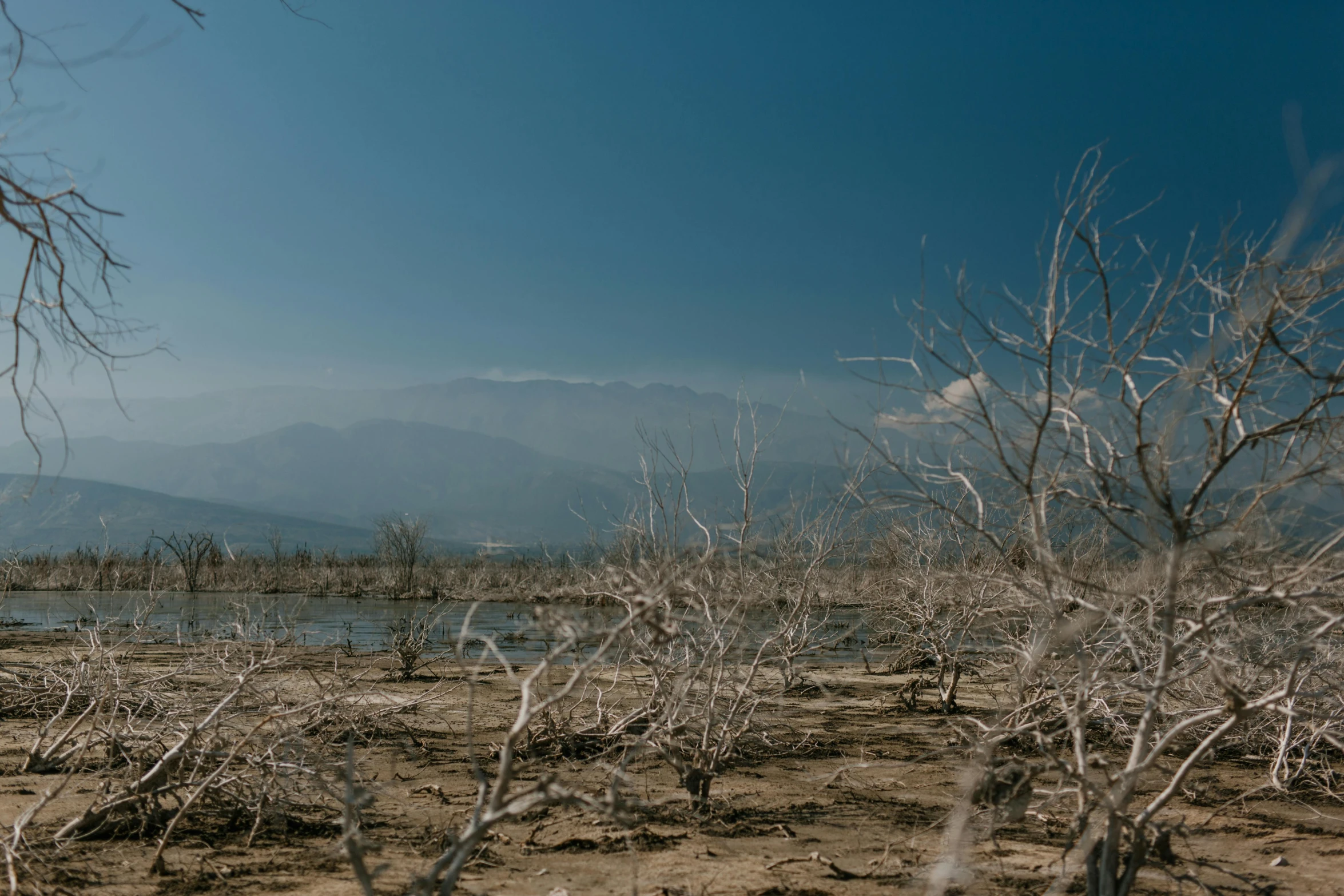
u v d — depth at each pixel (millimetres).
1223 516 3330
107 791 5059
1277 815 5703
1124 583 3783
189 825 5094
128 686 6289
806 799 6105
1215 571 3443
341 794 5270
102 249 3242
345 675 9453
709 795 6066
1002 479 3607
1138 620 4633
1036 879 4379
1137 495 3311
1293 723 6266
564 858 4777
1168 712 6492
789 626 6977
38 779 5996
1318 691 5590
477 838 2947
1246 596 3385
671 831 5328
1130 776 3518
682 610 6102
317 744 6543
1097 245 3340
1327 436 3102
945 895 4180
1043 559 3533
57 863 4344
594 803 3039
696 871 4570
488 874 4473
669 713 6117
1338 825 5473
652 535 5879
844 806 5926
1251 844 5125
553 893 4184
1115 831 3521
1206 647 3553
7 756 6609
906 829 5402
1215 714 3514
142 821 4887
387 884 4242
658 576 4688
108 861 4473
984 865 4633
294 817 5309
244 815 5203
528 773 6672
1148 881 4441
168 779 5090
